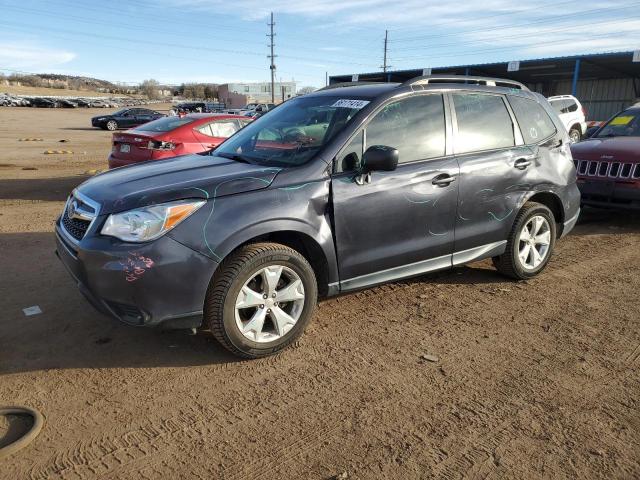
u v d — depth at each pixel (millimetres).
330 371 3572
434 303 4730
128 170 4184
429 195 4297
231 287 3445
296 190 3701
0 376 3432
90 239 3334
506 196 4844
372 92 4348
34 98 62906
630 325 4324
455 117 4598
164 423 3000
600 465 2693
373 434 2922
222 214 3432
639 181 7086
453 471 2643
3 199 9469
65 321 4234
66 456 2717
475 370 3604
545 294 4977
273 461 2703
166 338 3984
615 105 32844
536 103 5375
